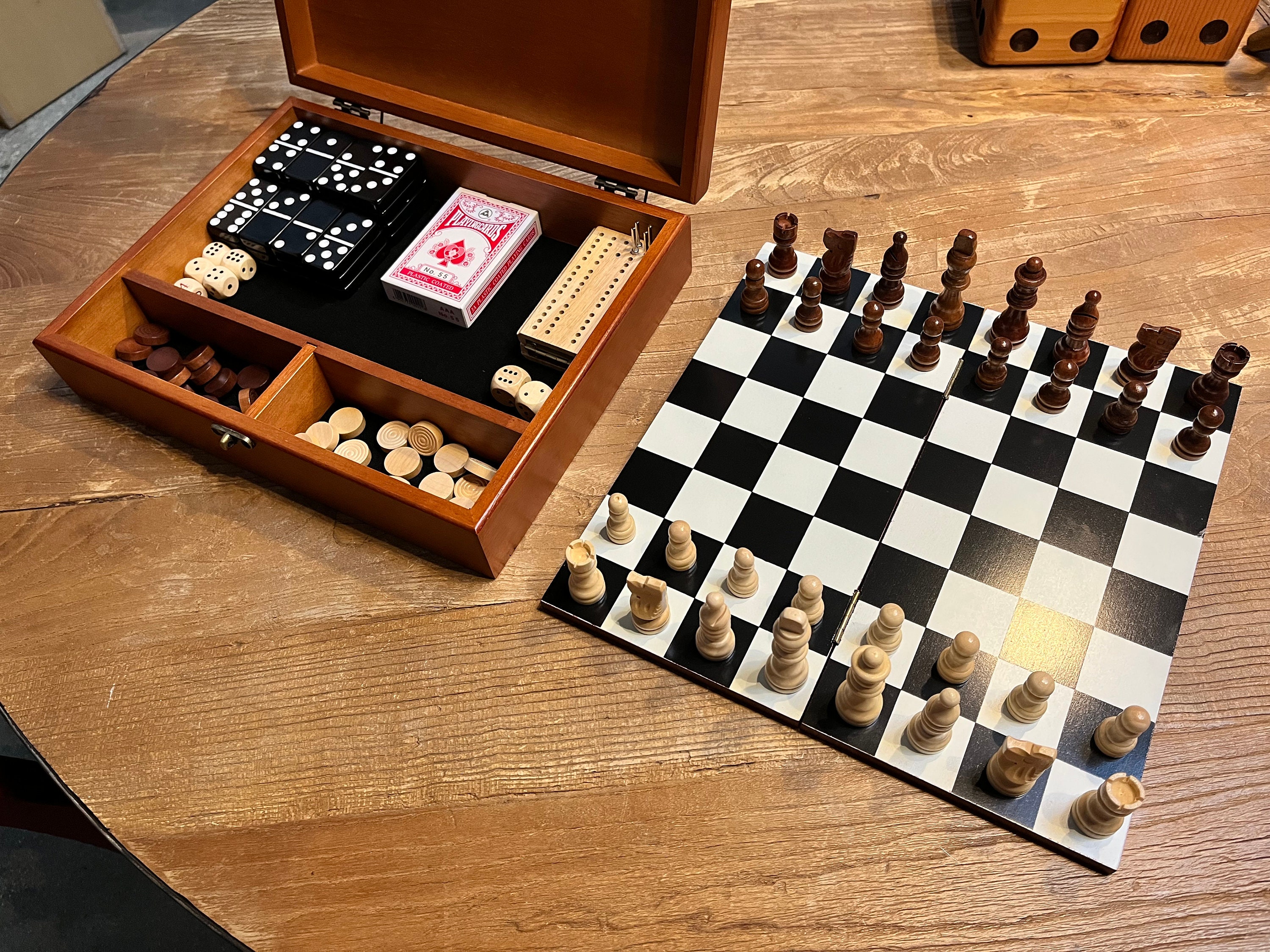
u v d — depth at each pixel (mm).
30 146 1321
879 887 450
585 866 461
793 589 525
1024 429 576
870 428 580
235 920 458
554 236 685
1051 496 550
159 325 654
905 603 518
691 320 637
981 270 642
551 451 551
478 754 494
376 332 647
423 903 456
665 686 509
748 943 440
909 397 591
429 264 640
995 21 709
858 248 658
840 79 746
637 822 471
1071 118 710
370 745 500
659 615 506
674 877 456
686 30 562
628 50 589
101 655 536
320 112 693
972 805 464
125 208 707
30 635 545
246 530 574
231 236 658
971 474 559
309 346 583
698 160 595
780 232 608
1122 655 498
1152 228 652
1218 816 458
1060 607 513
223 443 560
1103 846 449
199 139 741
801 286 640
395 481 518
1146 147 691
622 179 630
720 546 541
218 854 475
